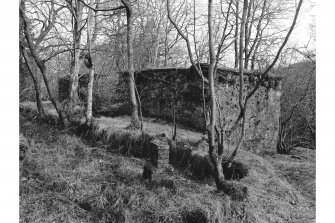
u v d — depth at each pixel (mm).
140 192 5496
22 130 9258
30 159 6594
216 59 5898
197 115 9172
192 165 6906
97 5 11352
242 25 6121
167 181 5852
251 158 7965
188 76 9703
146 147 7723
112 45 12977
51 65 16828
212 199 5391
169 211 5090
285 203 6141
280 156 10094
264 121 10180
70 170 6430
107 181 6020
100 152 7961
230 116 9070
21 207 4785
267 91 10234
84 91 13438
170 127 9531
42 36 12547
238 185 5758
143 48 18766
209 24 5359
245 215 5297
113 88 13094
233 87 9156
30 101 15539
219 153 5930
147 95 11773
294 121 12172
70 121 10391
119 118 11422
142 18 17047
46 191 5387
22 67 12570
